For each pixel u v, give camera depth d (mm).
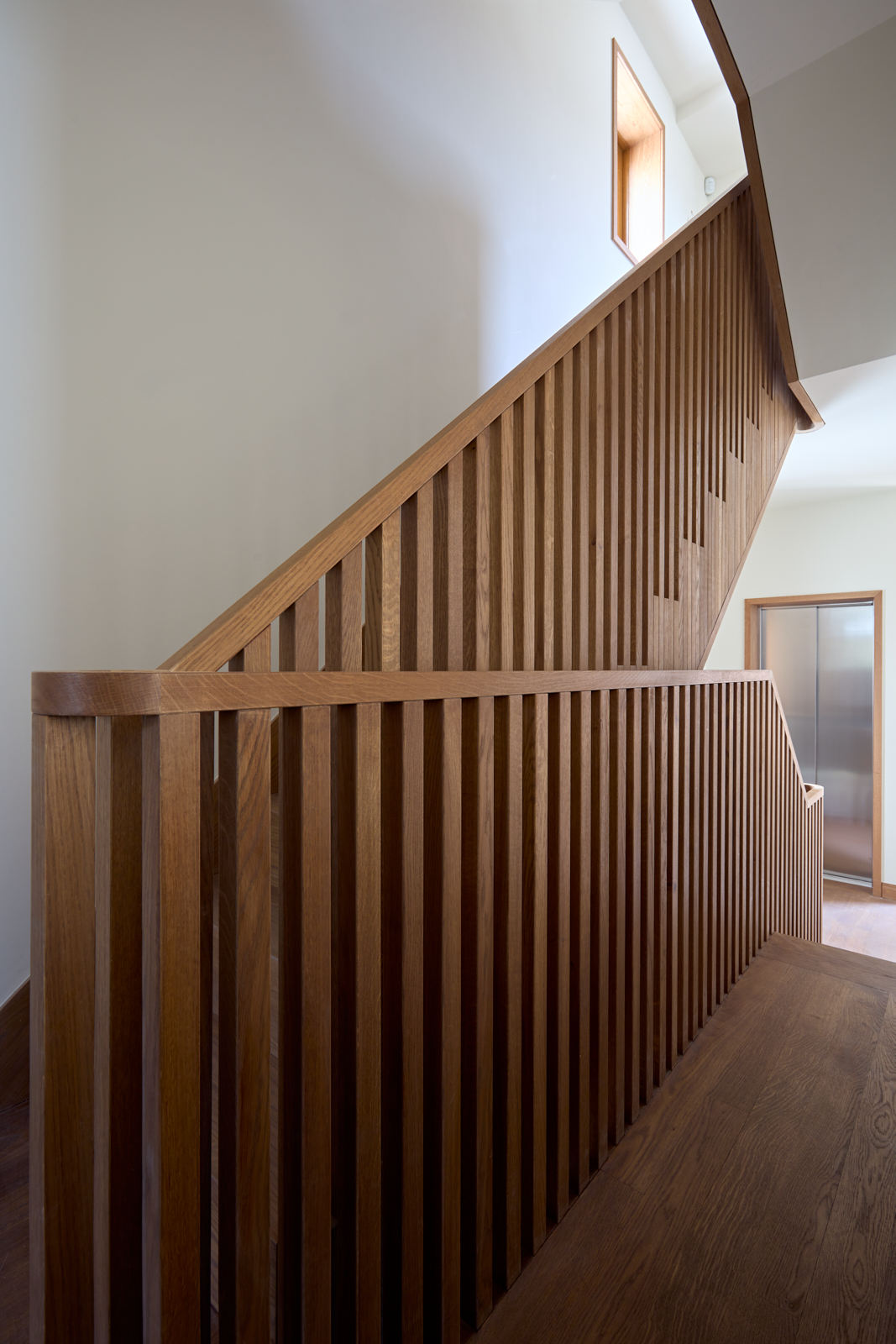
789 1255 1157
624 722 1473
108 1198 647
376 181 2332
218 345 1884
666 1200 1285
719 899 2098
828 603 5227
